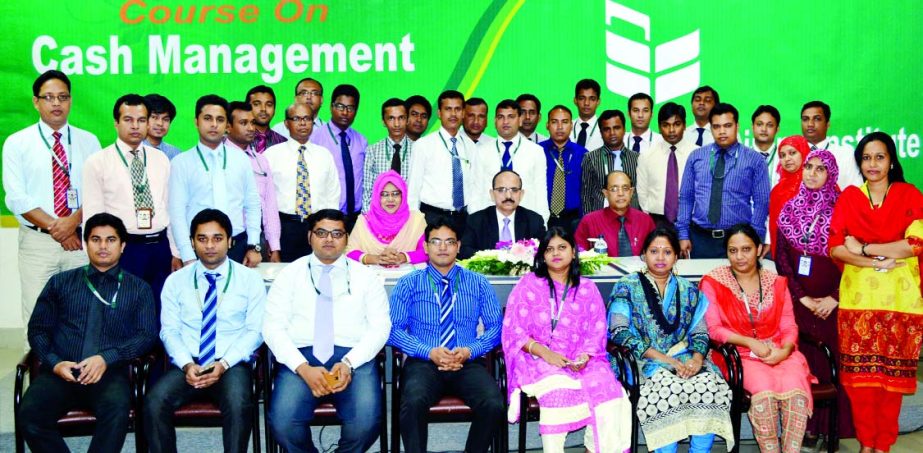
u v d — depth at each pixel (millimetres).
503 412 3383
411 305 3713
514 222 4867
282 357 3447
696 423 3455
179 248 4359
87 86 6180
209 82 6258
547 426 3373
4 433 4191
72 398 3391
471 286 3723
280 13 6230
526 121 6055
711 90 6055
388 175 4656
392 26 6281
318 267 3611
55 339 3553
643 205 5836
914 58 6402
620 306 3725
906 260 3764
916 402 4637
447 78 6344
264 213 5078
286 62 6270
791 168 4750
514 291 3684
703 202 5262
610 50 6367
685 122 5879
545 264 3682
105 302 3543
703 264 4461
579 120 6332
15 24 6066
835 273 3977
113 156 4410
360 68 6301
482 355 3688
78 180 4793
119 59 6184
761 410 3516
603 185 5734
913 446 4262
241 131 5035
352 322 3596
